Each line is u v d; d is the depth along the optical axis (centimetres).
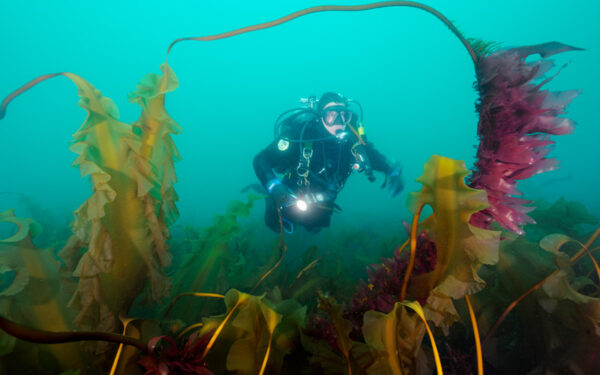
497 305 108
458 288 70
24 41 7644
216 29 9038
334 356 78
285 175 372
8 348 77
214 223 137
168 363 65
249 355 76
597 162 2612
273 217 363
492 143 83
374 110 8650
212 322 80
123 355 75
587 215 201
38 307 87
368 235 345
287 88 9081
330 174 361
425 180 76
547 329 89
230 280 162
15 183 2778
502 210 81
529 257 98
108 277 86
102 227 84
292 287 154
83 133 84
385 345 70
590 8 6219
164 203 97
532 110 75
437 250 75
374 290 91
